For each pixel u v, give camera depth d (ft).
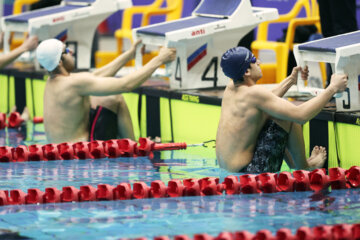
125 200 45.57
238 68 52.65
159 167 56.49
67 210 42.68
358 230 36.14
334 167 51.60
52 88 64.59
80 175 53.31
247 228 37.68
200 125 67.82
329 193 46.78
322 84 76.64
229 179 47.52
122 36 94.38
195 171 54.70
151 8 93.66
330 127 56.34
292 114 50.96
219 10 71.00
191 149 65.00
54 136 65.16
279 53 74.49
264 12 70.28
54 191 45.39
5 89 95.25
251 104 52.49
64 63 64.39
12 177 52.60
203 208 42.52
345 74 52.60
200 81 71.92
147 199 45.83
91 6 85.56
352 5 68.95
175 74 71.92
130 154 61.26
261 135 53.52
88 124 65.82
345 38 56.44
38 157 59.88
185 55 70.33
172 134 71.92
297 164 55.36
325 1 69.46
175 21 71.92
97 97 65.98
